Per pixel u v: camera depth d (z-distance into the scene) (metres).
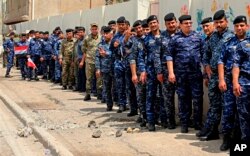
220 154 5.90
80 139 7.07
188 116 7.32
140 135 7.23
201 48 7.11
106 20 13.73
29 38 18.67
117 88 9.65
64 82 14.56
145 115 7.88
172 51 7.14
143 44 7.48
